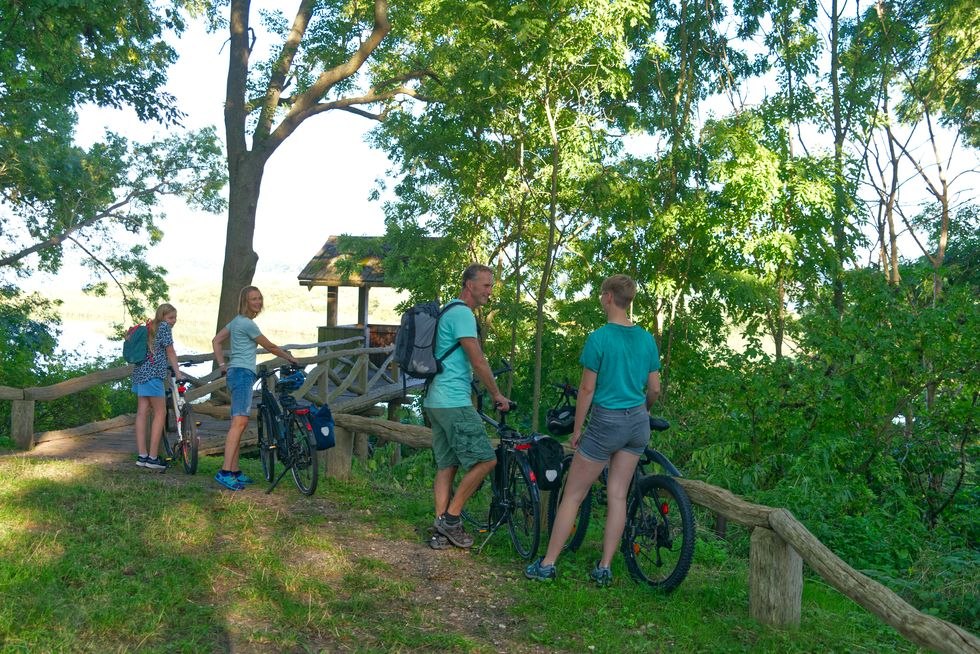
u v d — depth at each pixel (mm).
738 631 4289
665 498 4961
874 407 10383
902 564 7676
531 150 18203
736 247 15367
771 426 10273
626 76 15969
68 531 5328
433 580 4879
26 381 16078
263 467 7402
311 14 19250
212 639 3807
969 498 10539
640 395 4676
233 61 17984
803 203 15133
